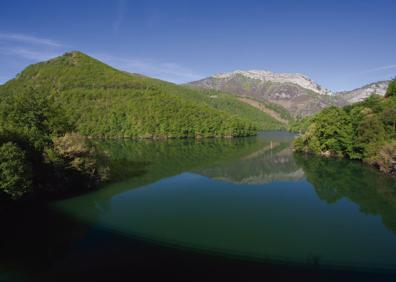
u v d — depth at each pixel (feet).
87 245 107.55
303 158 322.96
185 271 88.38
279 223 132.26
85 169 177.58
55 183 162.91
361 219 137.59
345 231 123.03
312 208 155.12
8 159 127.54
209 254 100.78
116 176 222.89
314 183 211.20
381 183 202.49
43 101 186.50
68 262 93.71
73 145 172.76
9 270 88.89
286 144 497.05
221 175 240.12
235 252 102.53
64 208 149.59
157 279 83.30
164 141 541.34
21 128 159.94
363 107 317.42
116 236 116.37
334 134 314.76
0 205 137.49
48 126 179.11
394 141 224.74
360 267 92.94
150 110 615.16
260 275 86.99
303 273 88.69
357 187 195.52
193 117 643.04
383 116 262.06
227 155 352.90
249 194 182.91
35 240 111.75
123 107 612.70
